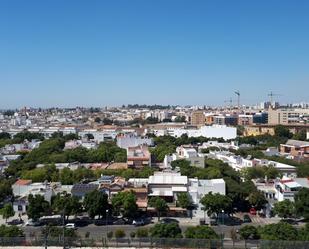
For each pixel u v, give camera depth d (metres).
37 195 142.62
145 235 112.38
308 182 169.12
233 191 153.75
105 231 129.12
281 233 105.81
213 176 177.62
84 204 140.62
